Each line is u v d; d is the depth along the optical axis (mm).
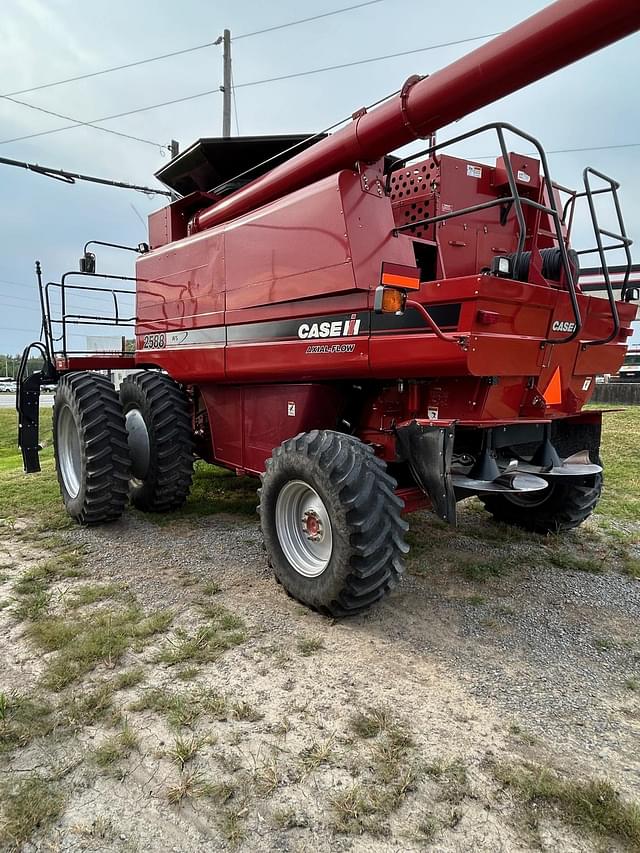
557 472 3709
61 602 3420
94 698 2453
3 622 3193
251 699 2490
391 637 3070
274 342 3889
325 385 3854
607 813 1870
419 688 2600
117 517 4922
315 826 1828
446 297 2900
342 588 3047
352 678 2668
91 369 5902
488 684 2645
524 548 4496
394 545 3041
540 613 3391
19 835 1780
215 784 1988
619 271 5027
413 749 2184
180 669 2715
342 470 3027
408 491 3547
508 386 3336
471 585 3787
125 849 1744
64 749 2172
